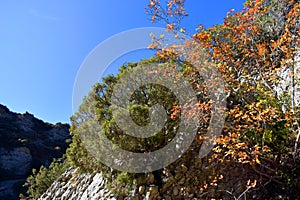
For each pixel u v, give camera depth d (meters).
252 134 5.14
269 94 5.31
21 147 42.47
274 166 5.02
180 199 6.02
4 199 30.70
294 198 4.68
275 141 5.12
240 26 5.77
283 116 5.04
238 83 5.69
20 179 37.06
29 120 54.06
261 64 6.03
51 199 11.60
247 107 5.14
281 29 6.57
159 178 6.78
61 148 48.31
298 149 4.93
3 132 44.88
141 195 6.54
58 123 57.69
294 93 5.29
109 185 7.28
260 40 6.53
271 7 7.20
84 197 8.77
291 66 5.39
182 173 6.44
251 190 4.91
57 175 17.39
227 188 5.47
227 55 5.67
